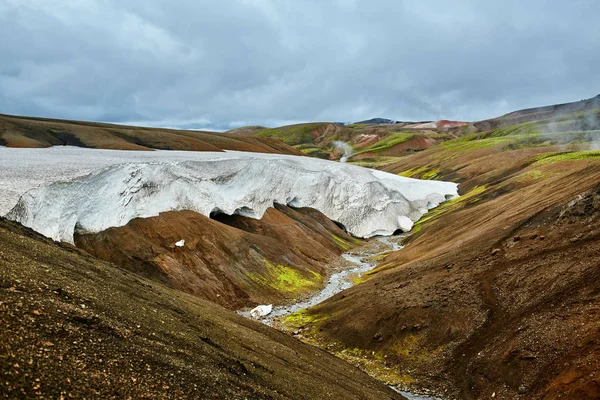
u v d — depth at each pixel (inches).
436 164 7386.8
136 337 749.3
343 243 3567.9
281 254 2682.1
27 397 482.6
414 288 1824.6
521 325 1357.0
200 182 2714.1
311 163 4352.9
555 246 1606.8
